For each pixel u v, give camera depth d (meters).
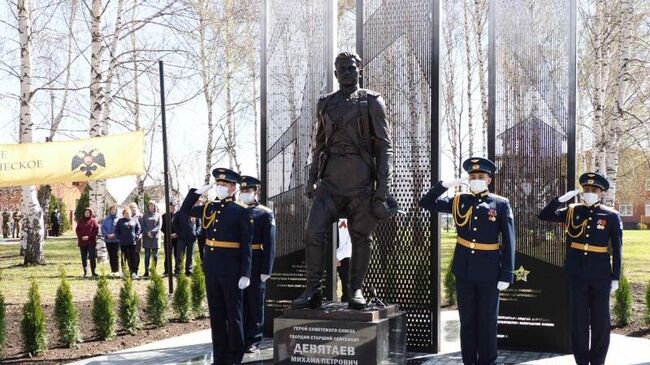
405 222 9.41
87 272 18.17
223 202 8.40
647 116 22.16
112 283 16.12
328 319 6.62
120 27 19.61
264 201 10.72
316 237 6.91
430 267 9.30
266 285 10.66
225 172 8.36
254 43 26.47
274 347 6.81
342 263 11.84
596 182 8.25
